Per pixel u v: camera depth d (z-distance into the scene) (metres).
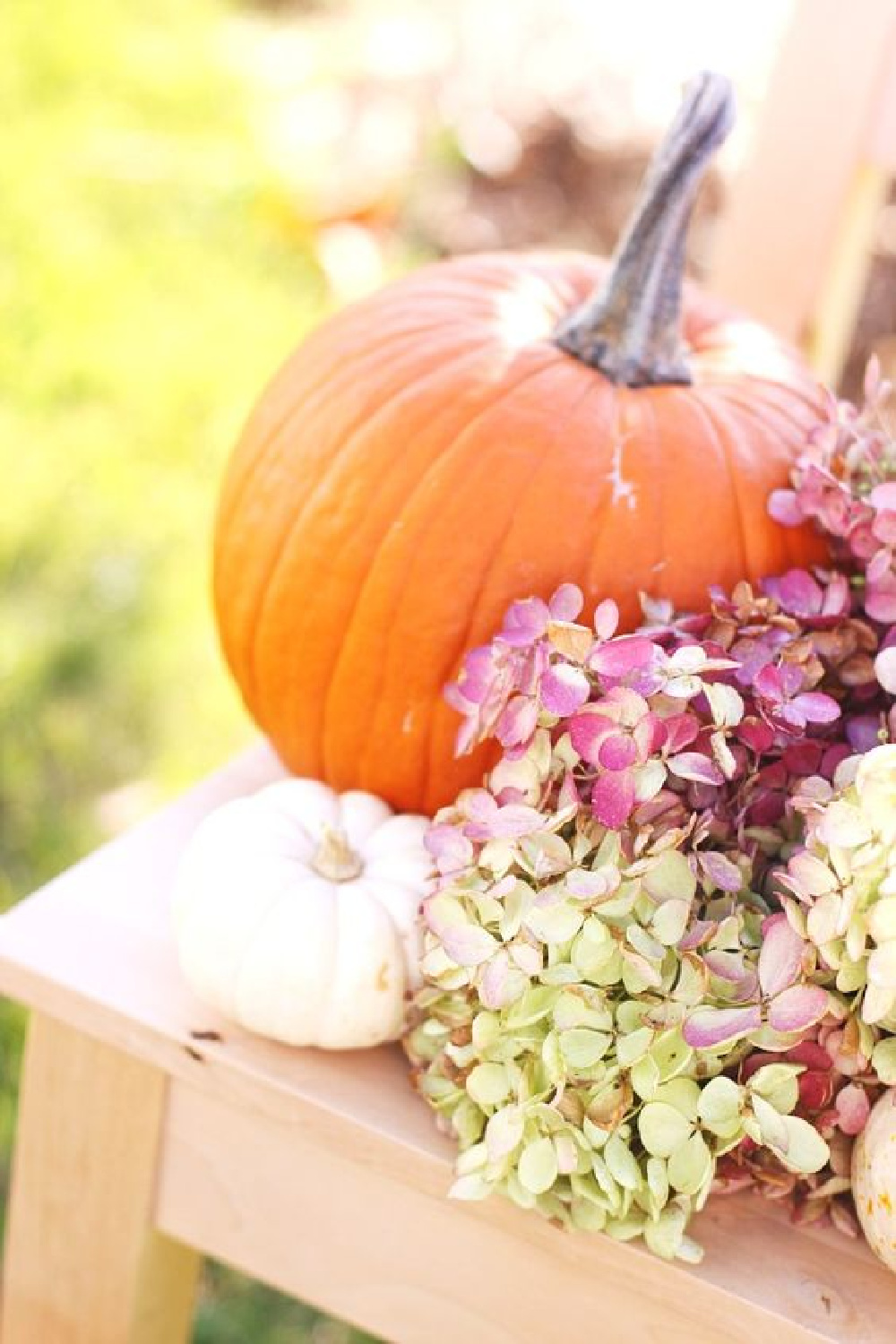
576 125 2.43
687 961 0.93
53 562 1.88
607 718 0.94
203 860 1.02
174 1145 1.07
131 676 1.77
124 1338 1.12
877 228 2.09
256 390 2.14
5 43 2.71
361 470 1.05
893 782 0.91
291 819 1.05
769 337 1.12
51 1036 1.07
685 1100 0.94
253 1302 1.42
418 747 1.06
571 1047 0.93
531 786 0.96
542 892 0.94
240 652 1.10
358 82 2.67
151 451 2.04
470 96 2.56
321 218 2.36
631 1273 0.97
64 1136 1.09
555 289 1.12
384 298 1.10
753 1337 0.96
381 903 1.02
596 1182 0.95
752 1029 0.92
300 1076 1.01
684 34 2.50
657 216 1.05
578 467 1.03
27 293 2.21
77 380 2.11
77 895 1.07
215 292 2.28
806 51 1.24
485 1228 1.01
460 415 1.04
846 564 1.05
